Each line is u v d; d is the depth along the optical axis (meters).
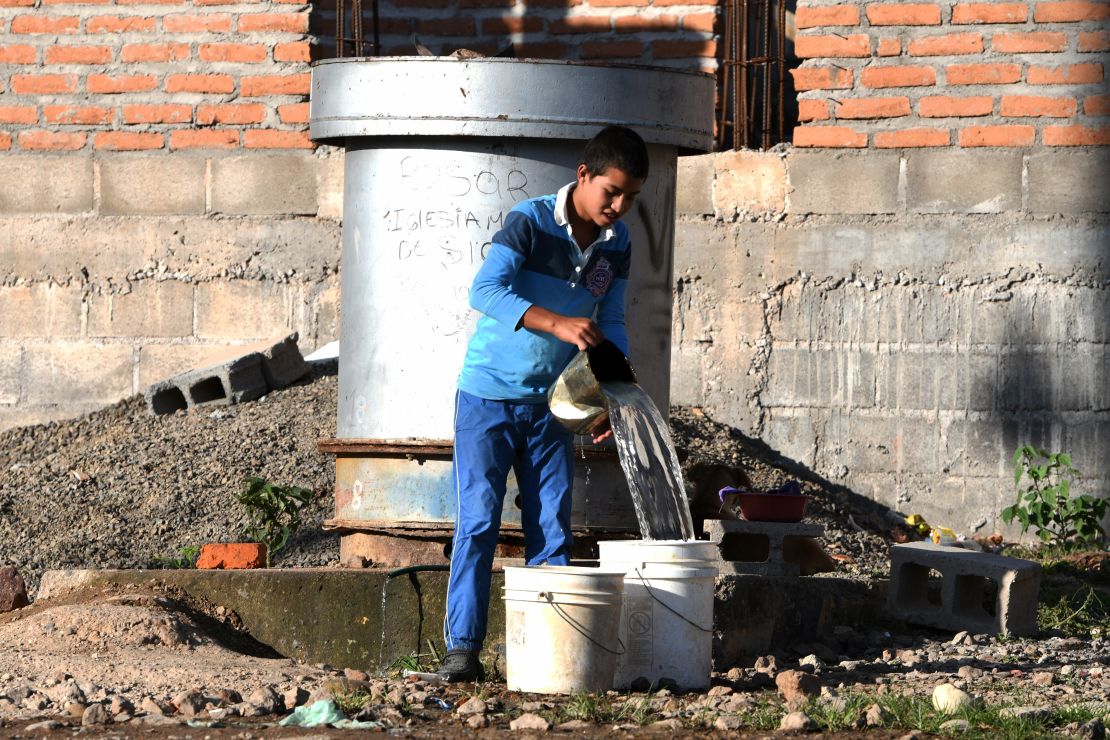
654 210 13.41
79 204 21.62
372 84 13.05
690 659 11.16
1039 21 19.77
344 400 13.66
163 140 21.55
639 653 11.12
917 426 19.94
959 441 19.83
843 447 20.09
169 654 11.80
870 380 20.06
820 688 10.95
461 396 11.27
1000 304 19.77
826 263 20.20
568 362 11.04
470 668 11.30
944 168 19.95
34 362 21.59
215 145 21.47
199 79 21.48
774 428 20.28
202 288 21.42
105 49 21.66
